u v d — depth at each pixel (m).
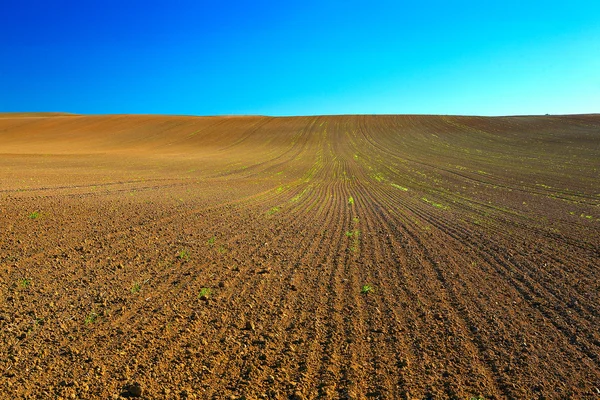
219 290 6.97
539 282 7.64
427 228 13.05
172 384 4.23
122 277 7.30
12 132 69.12
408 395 4.14
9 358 4.52
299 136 66.75
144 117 83.69
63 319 5.54
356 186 27.02
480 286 7.41
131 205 14.27
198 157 46.97
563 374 4.52
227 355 4.86
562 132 60.66
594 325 5.74
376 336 5.42
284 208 16.91
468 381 4.39
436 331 5.56
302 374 4.49
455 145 54.47
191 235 10.90
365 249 10.23
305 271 8.26
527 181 28.23
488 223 14.00
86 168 32.09
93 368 4.44
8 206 11.60
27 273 7.06
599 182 26.81
